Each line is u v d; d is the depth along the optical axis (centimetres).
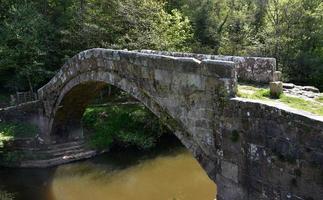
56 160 2247
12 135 2270
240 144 934
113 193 1914
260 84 1209
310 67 3164
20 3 3266
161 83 1216
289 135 798
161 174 2102
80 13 3017
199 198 1798
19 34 2864
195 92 1077
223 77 978
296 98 985
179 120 1159
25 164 2209
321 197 746
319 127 734
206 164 1079
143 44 2744
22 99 2916
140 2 2994
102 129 2533
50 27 3078
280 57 3216
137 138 2464
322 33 3275
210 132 1042
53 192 1927
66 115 2323
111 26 2916
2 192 1911
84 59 1753
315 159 749
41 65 2945
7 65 2925
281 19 3388
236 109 934
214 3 4006
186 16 3553
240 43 3562
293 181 800
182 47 3102
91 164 2255
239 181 948
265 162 865
